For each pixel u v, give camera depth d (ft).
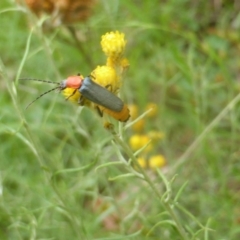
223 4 2.52
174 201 1.91
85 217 2.13
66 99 1.89
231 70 2.37
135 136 2.19
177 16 2.51
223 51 2.40
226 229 2.10
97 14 2.32
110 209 2.10
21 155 2.24
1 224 2.14
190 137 2.28
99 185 2.22
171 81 2.26
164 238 2.07
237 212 2.13
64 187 2.11
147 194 2.12
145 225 2.06
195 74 2.21
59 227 2.09
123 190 2.19
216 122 2.14
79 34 2.30
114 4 2.31
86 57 2.26
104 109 1.88
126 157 2.17
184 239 1.91
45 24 2.17
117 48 1.89
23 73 2.43
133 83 2.35
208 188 2.17
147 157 2.22
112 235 2.09
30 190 2.16
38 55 2.34
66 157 2.25
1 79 2.52
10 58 2.51
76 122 2.13
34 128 2.20
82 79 1.88
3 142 2.25
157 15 2.46
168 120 2.28
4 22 2.42
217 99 2.27
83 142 2.25
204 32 2.50
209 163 2.18
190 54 2.20
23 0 2.05
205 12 2.52
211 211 2.13
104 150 2.20
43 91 2.29
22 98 2.40
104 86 1.89
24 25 2.46
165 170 2.21
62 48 2.29
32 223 2.01
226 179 2.16
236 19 2.44
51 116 2.24
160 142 2.26
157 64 2.36
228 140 2.24
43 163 1.96
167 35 2.30
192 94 2.27
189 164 2.21
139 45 2.34
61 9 2.15
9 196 2.16
